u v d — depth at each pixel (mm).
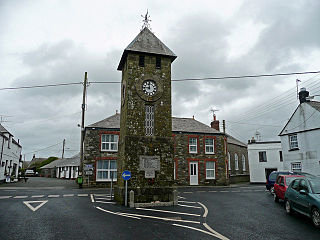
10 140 30438
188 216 10445
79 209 11742
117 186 14289
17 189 20875
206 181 26953
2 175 27594
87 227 8531
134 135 13555
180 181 26078
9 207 12164
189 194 18344
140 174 13180
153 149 13648
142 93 14102
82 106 24500
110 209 11805
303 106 22578
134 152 13320
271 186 18078
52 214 10602
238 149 38688
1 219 9664
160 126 14078
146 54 14672
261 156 31891
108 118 26484
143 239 7246
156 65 14883
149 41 15188
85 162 23531
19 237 7387
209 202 14336
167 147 13922
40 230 8148
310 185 9367
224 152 28391
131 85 14070
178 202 14203
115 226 8672
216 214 10906
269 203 13922
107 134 24781
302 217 10234
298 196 9836
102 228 8406
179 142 26922
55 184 27438
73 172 43000
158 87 14438
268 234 7773
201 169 27062
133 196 12398
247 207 12664
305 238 7324
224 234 7781
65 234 7707
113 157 24219
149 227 8578
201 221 9562
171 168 13758
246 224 9086
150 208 12180
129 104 13820
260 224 9086
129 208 12102
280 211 11578
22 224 8906
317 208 8344
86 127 24234
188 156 26891
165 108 14383
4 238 7277
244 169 39812
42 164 64875
